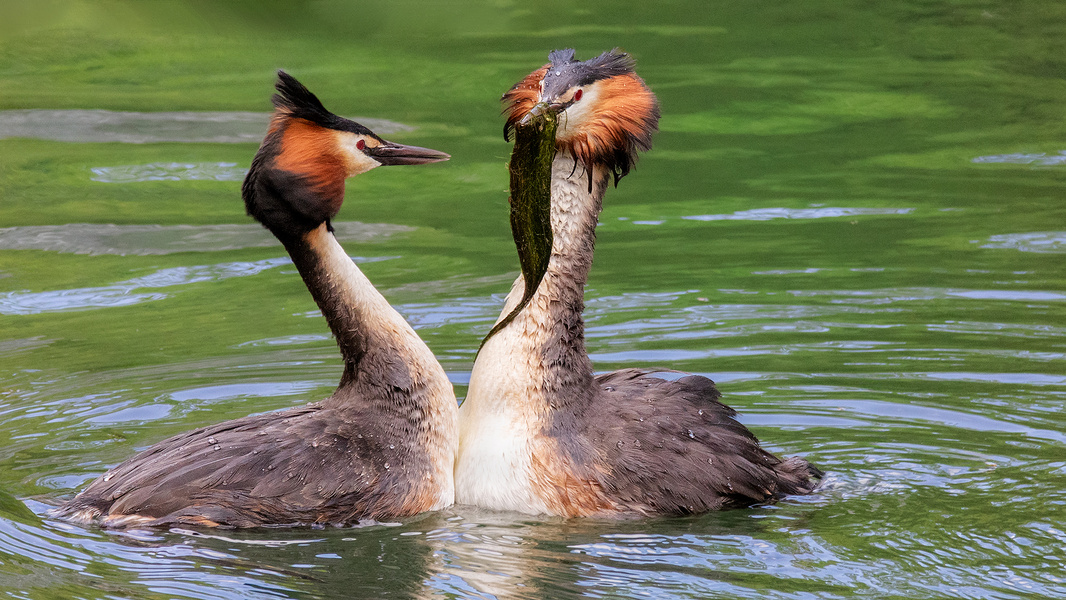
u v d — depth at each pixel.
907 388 11.40
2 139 19.38
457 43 24.61
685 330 12.96
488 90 21.53
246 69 23.00
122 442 10.38
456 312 13.62
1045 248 15.02
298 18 25.69
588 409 9.40
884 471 9.78
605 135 9.52
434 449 9.41
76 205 17.14
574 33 25.05
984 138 19.61
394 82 22.05
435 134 19.41
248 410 11.12
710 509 9.16
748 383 11.59
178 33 25.39
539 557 8.34
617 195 17.78
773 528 8.79
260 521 8.73
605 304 13.74
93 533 8.57
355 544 8.55
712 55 23.88
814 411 11.00
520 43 24.42
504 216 17.09
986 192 17.23
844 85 22.17
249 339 12.98
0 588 7.72
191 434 9.34
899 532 8.62
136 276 14.96
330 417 9.37
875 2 27.45
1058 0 27.69
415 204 17.64
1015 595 7.66
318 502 8.84
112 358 12.46
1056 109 20.83
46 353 12.60
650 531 8.79
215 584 7.88
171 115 20.58
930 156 18.86
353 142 9.56
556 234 9.44
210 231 16.50
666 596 7.72
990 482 9.51
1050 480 9.51
